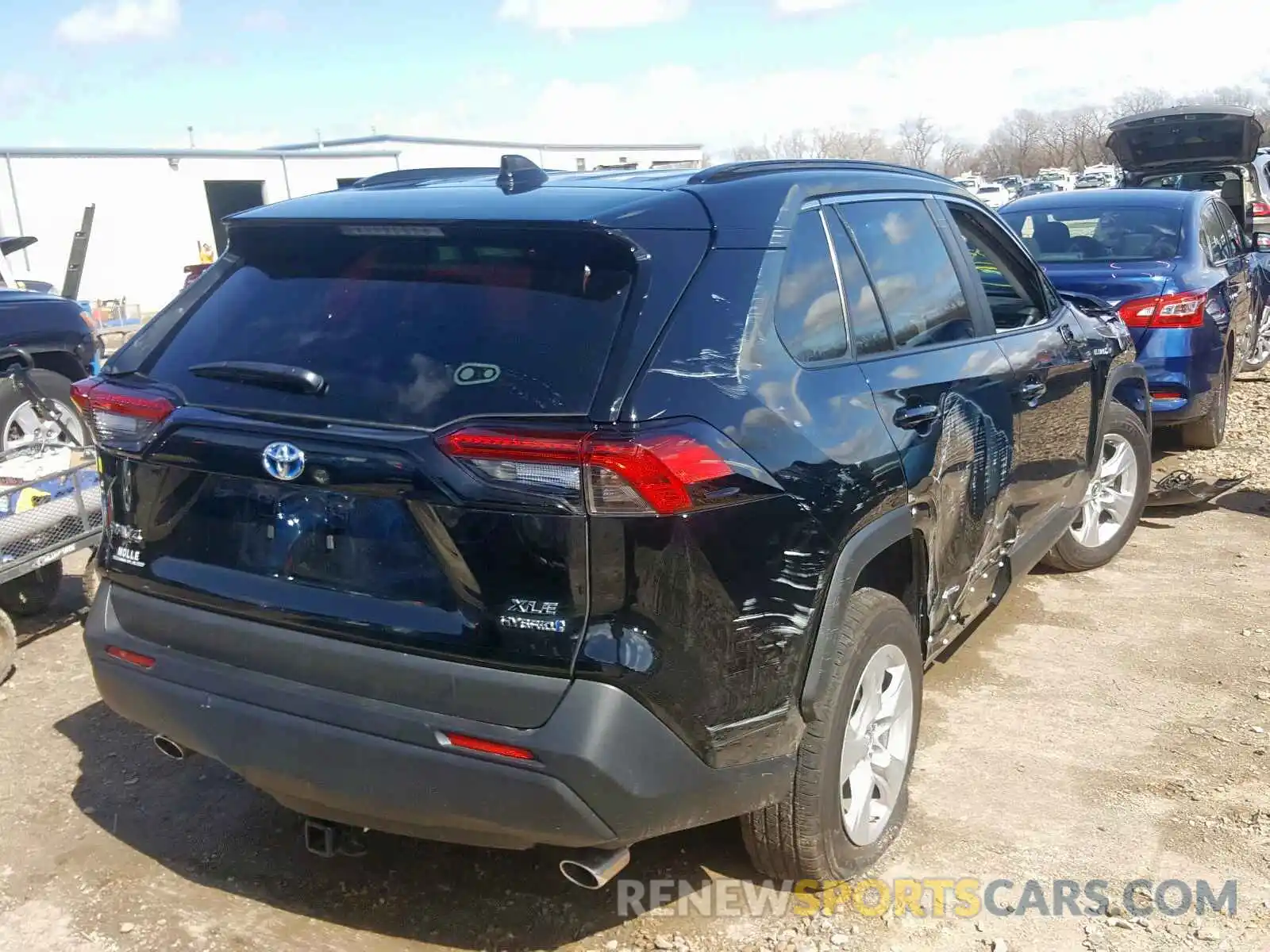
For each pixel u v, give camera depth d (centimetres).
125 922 311
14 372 520
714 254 280
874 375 320
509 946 301
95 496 509
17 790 381
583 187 303
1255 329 991
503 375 257
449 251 286
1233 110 1227
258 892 325
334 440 260
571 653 245
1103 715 422
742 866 332
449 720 253
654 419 249
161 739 313
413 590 259
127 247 2561
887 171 381
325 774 266
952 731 412
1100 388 506
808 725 291
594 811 248
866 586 328
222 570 288
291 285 304
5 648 463
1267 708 421
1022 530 439
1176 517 655
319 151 2988
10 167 2344
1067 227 792
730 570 259
